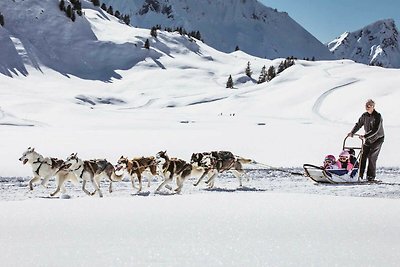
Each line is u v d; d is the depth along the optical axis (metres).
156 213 7.79
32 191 12.78
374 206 8.40
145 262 5.36
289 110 104.38
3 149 20.08
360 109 91.06
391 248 5.89
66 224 7.07
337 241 6.19
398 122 75.75
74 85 177.00
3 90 127.62
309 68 161.75
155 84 186.38
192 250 5.80
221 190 12.97
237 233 6.56
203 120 73.44
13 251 5.75
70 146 21.25
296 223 7.10
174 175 12.64
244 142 23.44
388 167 17.50
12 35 193.75
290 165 18.03
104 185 14.12
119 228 6.83
